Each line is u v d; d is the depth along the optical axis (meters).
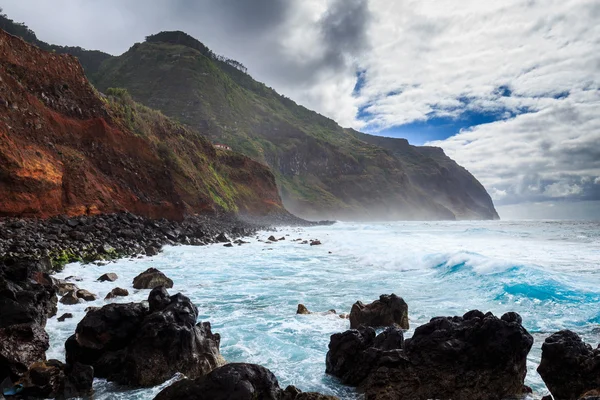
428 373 7.02
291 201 155.38
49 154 32.91
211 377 5.89
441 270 20.09
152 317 7.92
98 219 31.36
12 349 7.26
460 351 7.03
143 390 7.18
